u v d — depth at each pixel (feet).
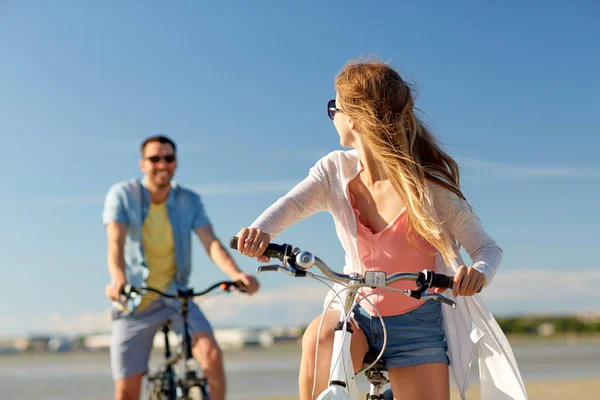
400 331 10.00
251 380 48.52
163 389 16.81
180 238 18.13
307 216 10.48
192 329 16.89
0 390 42.47
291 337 201.77
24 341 179.52
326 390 8.32
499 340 9.90
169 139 18.28
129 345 17.48
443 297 8.54
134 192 17.98
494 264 9.34
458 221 9.91
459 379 10.19
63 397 37.24
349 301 8.92
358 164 10.37
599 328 243.40
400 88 10.02
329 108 10.39
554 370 55.36
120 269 17.24
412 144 9.93
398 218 10.01
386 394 10.94
